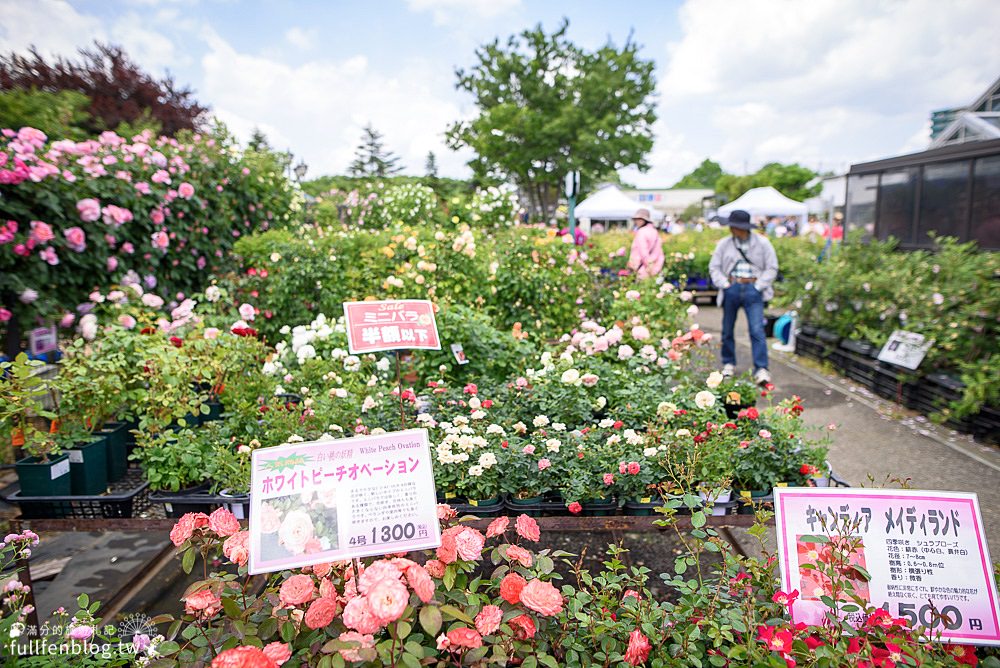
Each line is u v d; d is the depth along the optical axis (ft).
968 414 15.43
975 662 5.15
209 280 20.66
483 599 5.07
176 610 8.81
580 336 13.12
